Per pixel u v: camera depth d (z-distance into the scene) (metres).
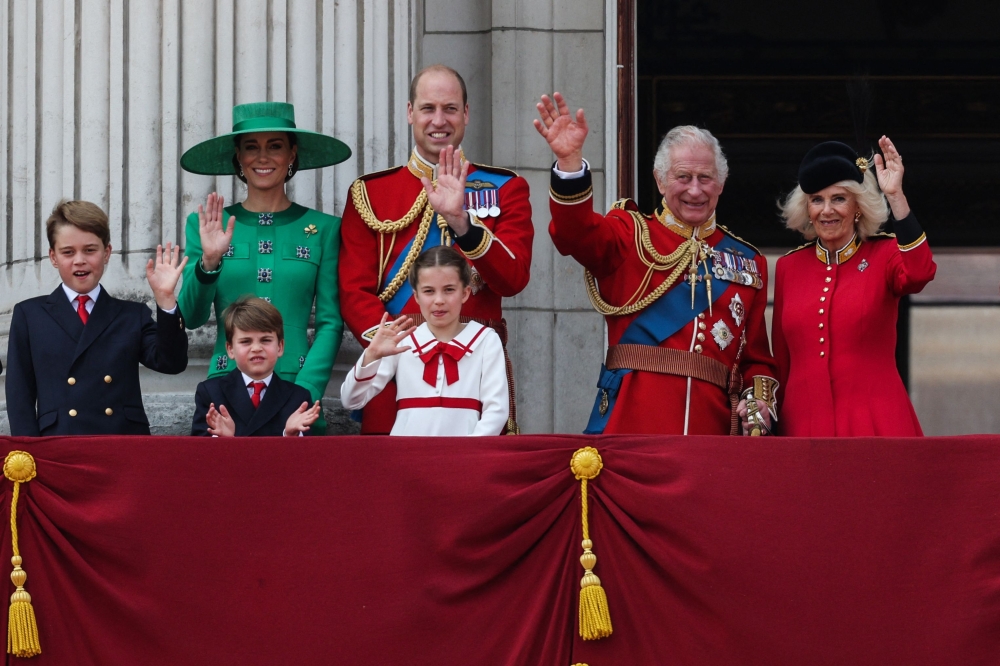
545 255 29.80
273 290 22.95
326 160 24.33
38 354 21.28
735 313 22.28
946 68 42.47
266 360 21.48
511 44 30.17
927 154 42.94
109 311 21.64
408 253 22.84
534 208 29.92
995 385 43.59
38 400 21.22
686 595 18.70
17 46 26.75
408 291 22.77
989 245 43.28
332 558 18.73
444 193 21.16
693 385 21.80
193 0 25.41
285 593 18.66
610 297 22.41
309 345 23.83
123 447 18.91
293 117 23.75
